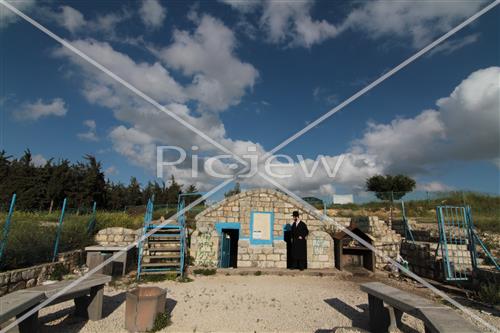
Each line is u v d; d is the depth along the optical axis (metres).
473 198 16.94
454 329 3.47
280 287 8.81
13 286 6.73
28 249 7.91
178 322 5.72
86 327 5.28
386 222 15.62
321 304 7.07
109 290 7.98
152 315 5.27
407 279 9.73
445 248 8.41
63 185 28.62
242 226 12.57
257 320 5.93
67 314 5.86
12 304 3.90
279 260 11.59
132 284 8.76
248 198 12.81
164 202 36.41
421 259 10.16
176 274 9.95
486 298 7.05
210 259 11.59
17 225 9.18
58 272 8.40
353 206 17.61
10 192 25.77
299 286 8.98
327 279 10.09
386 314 5.35
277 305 6.96
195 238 11.77
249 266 11.48
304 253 11.21
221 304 6.97
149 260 10.81
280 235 12.58
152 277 9.59
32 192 26.25
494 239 10.70
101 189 32.44
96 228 12.63
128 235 12.05
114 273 10.01
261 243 12.41
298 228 11.40
